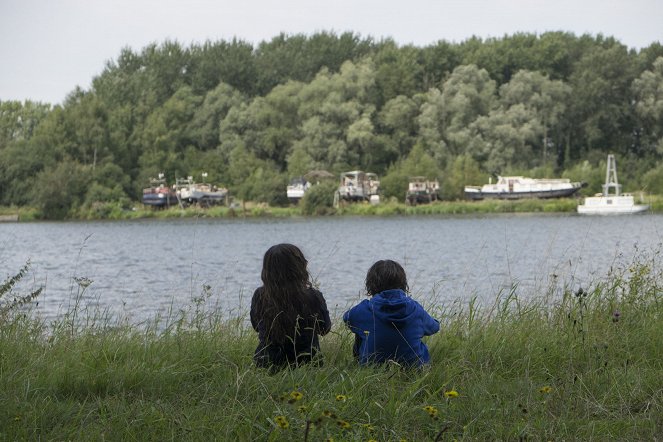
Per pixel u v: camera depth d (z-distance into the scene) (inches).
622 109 4532.5
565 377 263.0
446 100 4306.1
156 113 4707.2
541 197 3789.4
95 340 328.8
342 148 4247.0
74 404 239.5
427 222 3181.6
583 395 250.7
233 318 399.5
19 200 4195.4
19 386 250.1
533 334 320.5
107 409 234.5
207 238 2498.8
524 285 585.3
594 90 4434.1
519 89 4306.1
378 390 250.1
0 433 214.4
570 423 225.5
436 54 5022.1
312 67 5526.6
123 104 4987.7
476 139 4124.0
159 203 4111.7
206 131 4699.8
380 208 3843.5
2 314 359.6
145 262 1649.9
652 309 369.7
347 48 5708.7
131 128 4621.1
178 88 5275.6
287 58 5551.2
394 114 4362.7
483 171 4133.9
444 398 243.6
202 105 4943.4
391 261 287.6
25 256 1863.9
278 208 4040.4
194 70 5467.5
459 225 2933.1
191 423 219.0
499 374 277.3
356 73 4566.9
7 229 3262.8
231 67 5378.9
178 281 1176.8
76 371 267.3
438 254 1630.2
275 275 273.3
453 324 347.6
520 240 2062.0
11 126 5620.1
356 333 282.2
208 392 254.5
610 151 4579.2
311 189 3932.1
